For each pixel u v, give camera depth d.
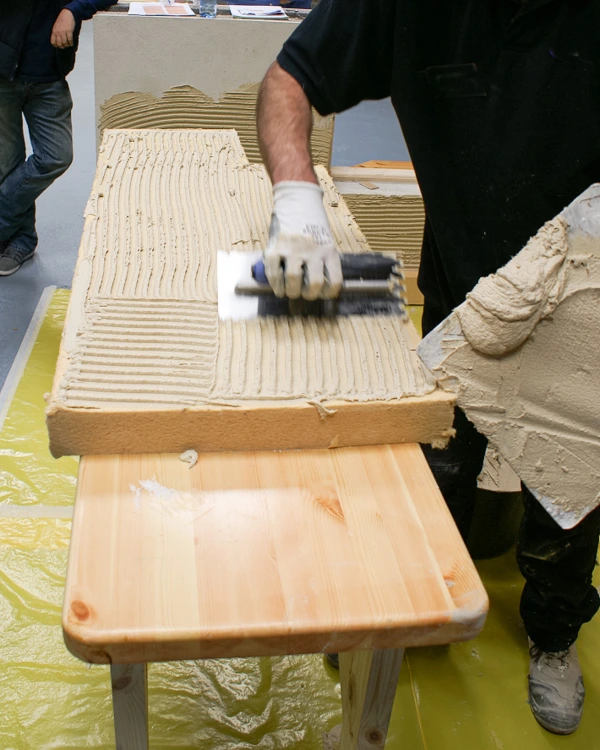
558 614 1.45
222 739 1.40
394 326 1.09
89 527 0.82
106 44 2.48
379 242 2.72
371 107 5.63
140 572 0.77
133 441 0.92
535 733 1.47
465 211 1.18
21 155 2.65
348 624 0.74
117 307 1.07
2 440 2.04
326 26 1.14
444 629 0.76
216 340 1.03
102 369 0.95
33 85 2.39
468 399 0.99
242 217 1.39
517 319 0.92
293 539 0.83
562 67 1.01
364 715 1.04
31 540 1.76
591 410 0.97
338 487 0.90
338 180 2.69
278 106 1.20
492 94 1.09
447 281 1.33
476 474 1.49
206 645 0.73
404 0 1.07
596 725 1.50
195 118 2.69
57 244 3.12
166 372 0.96
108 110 2.63
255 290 1.12
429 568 0.80
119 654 0.72
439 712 1.48
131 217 1.35
